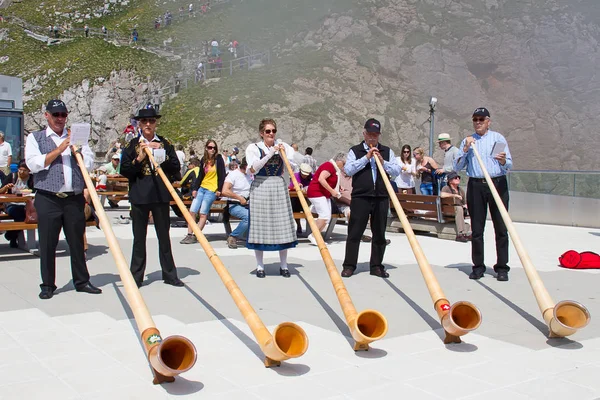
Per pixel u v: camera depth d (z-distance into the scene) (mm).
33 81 53000
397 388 3938
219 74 50219
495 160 7422
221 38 57188
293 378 4117
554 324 4789
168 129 42781
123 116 49125
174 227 13531
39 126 47688
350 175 7531
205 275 7648
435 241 11383
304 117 43031
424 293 6625
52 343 4871
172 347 4086
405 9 52156
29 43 60594
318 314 5738
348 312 4750
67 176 6438
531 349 4734
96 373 4215
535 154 48531
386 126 44250
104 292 6664
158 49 56438
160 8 66375
